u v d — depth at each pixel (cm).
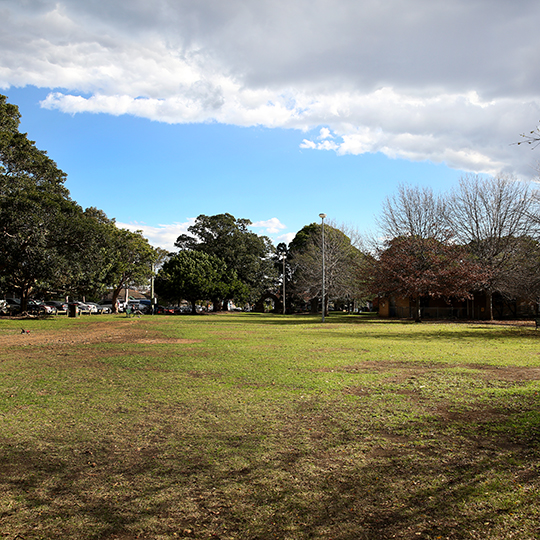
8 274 3253
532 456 439
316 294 4625
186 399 704
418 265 3136
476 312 3666
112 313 5053
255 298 6084
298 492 376
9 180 3105
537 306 3722
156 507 352
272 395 729
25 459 453
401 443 492
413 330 2303
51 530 318
